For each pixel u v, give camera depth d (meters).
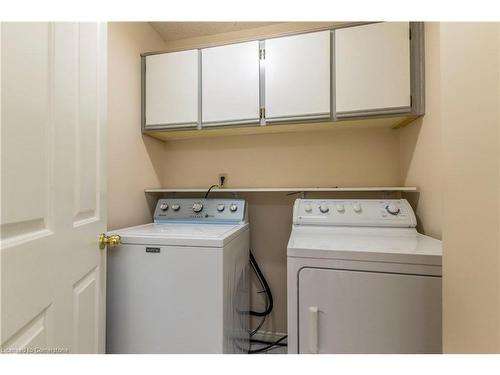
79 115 0.84
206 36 2.02
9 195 0.55
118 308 1.16
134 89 1.66
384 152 1.71
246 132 1.81
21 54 0.58
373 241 1.12
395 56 1.34
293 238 1.20
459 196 0.60
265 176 1.90
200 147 2.01
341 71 1.42
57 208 0.72
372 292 0.92
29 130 0.61
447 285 0.64
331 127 1.69
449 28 0.63
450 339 0.63
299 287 0.98
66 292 0.77
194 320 1.10
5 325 0.54
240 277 1.46
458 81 0.60
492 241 0.50
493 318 0.49
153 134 1.83
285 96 1.50
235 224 1.61
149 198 1.85
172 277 1.12
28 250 0.61
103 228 1.01
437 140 1.18
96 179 0.95
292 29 1.86
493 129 0.50
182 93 1.66
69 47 0.78
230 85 1.59
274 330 1.86
